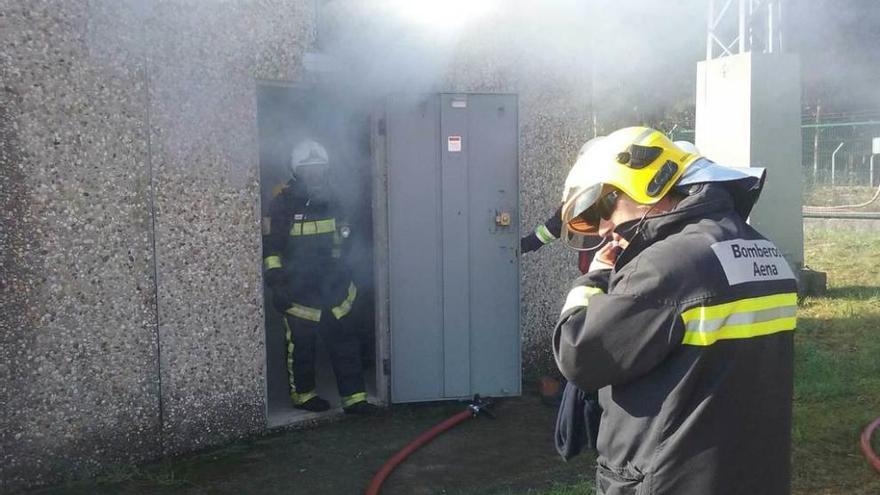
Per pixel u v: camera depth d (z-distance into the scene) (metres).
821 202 17.34
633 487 1.93
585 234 2.19
